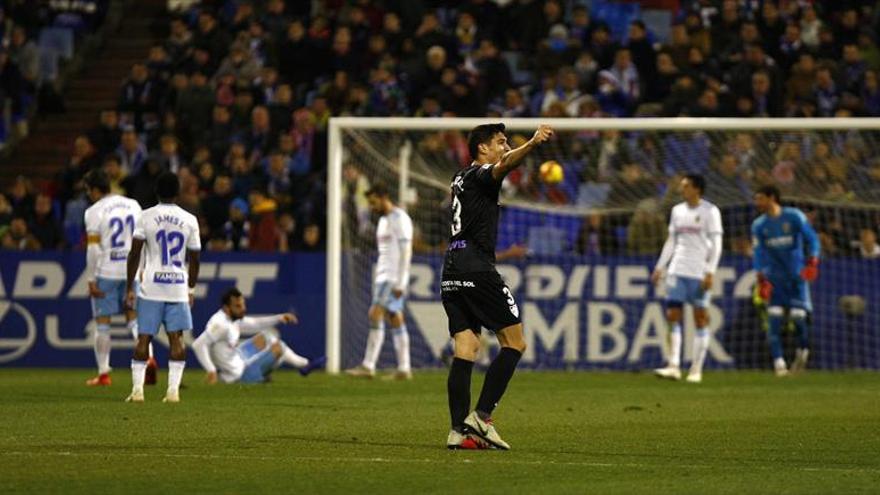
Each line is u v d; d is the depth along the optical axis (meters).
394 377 56.78
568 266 63.91
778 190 60.97
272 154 70.31
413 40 74.88
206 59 77.31
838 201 64.38
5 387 49.78
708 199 65.38
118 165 68.62
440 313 63.88
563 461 28.33
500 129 31.38
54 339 64.62
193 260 43.22
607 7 80.12
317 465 27.39
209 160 71.12
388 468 27.00
